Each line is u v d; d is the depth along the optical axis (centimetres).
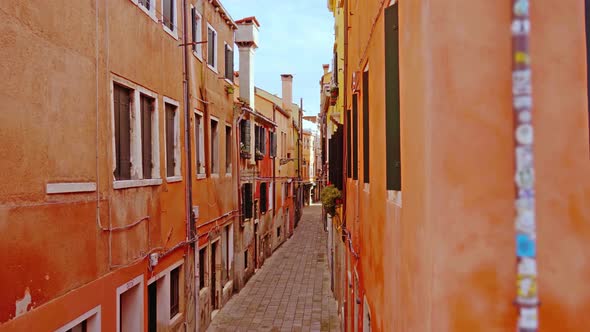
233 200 1797
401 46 380
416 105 314
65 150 620
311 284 2009
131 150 850
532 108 265
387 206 476
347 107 1136
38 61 564
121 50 792
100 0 720
